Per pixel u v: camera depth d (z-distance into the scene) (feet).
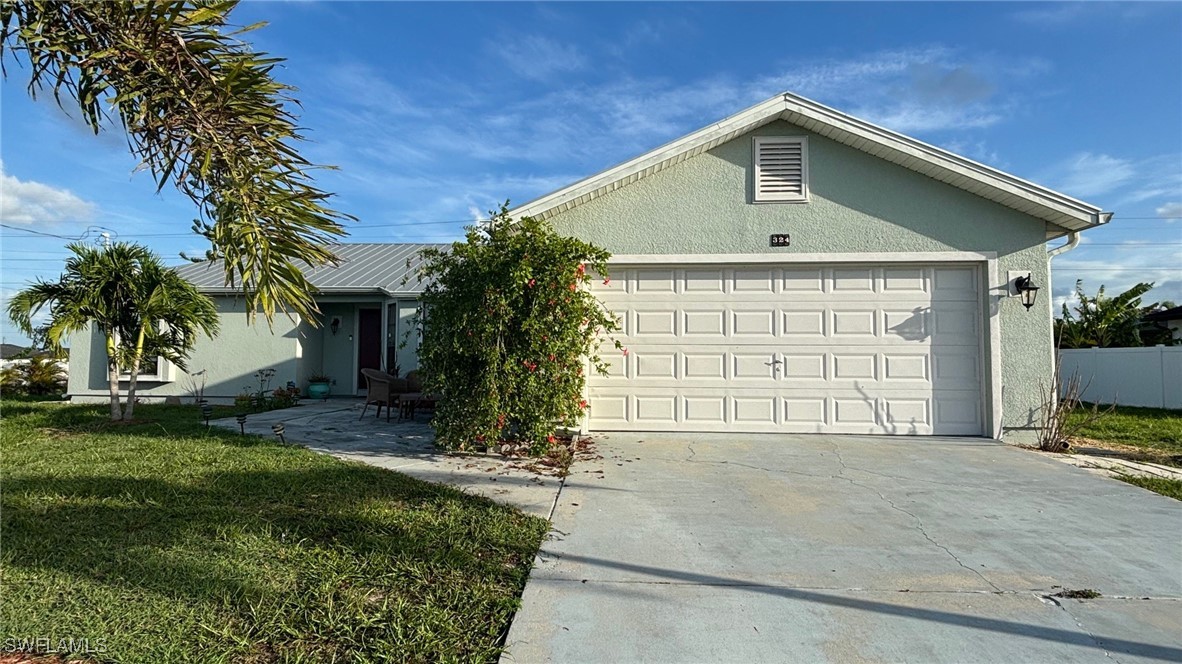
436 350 22.82
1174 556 13.50
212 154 9.88
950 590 11.76
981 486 19.29
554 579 12.10
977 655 9.54
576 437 26.94
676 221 28.09
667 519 15.87
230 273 10.63
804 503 17.38
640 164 27.27
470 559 12.85
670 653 9.50
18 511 15.43
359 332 48.60
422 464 21.90
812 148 27.78
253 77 9.72
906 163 27.09
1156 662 9.39
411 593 11.28
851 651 9.62
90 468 20.30
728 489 18.80
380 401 33.37
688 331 28.37
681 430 28.19
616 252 28.22
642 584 11.93
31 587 11.07
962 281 27.61
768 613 10.80
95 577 11.53
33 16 8.59
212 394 44.88
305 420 33.65
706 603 11.16
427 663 9.09
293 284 10.88
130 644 9.30
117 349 32.81
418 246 59.11
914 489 18.90
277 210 10.27
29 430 29.43
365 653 9.26
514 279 21.66
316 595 10.93
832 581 12.14
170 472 19.79
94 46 9.00
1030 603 11.25
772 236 27.78
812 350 27.91
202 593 10.90
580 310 23.21
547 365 22.40
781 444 25.72
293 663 8.91
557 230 28.45
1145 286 61.93
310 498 16.94
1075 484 19.58
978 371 27.32
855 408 27.73
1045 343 26.53
